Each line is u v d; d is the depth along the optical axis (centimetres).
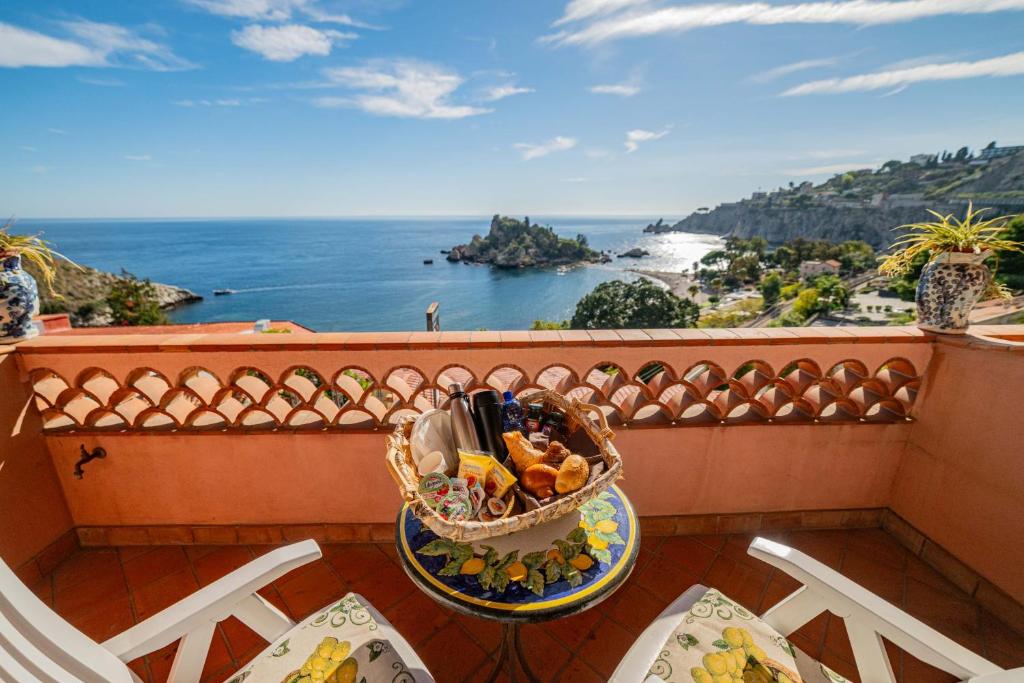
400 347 203
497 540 119
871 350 222
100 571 219
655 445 228
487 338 205
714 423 225
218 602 108
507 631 138
